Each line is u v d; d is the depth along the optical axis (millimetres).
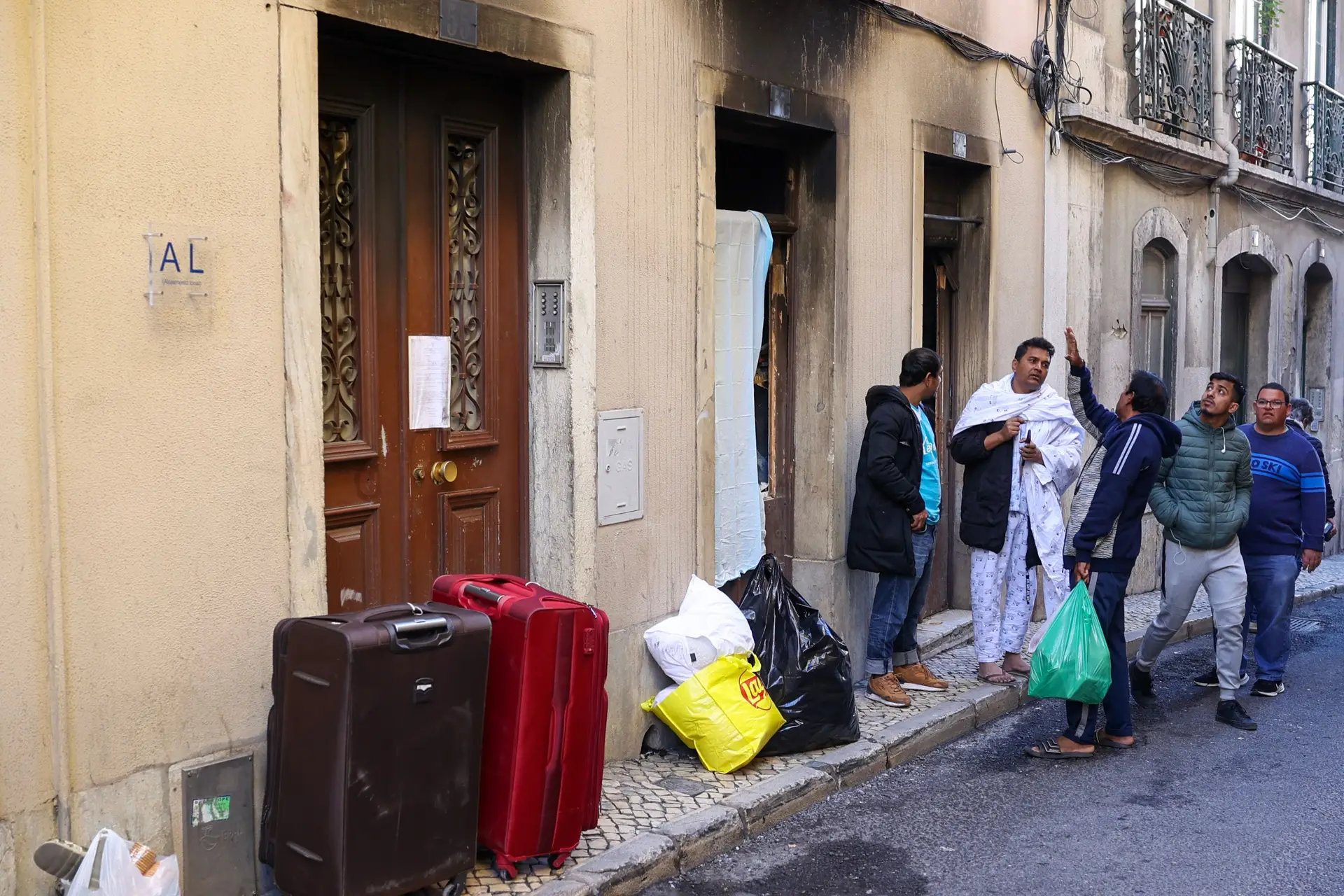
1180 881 4602
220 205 3727
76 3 3355
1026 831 5094
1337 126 14438
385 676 3572
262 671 3914
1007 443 6867
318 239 4016
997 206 8367
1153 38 10383
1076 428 6891
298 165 3924
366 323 4449
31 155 3287
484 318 5000
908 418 6383
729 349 6266
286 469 3953
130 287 3514
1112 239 10016
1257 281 13211
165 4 3553
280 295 3906
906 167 7344
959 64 7840
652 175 5469
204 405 3711
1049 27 8938
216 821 3801
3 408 3270
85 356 3422
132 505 3553
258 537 3883
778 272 6883
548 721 4094
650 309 5512
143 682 3609
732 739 5297
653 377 5559
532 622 4020
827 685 5672
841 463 6910
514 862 4121
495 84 4965
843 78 6723
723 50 5848
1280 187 12703
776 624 5750
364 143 4410
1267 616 7422
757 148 6914
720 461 6234
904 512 6387
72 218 3377
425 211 4684
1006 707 6816
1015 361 6945
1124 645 6215
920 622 8102
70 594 3424
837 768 5523
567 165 4988
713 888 4465
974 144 8047
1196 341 11562
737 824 4898
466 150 4902
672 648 5434
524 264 5137
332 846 3539
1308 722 6836
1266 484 7402
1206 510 6688
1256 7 12438
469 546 4980
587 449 5141
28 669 3352
